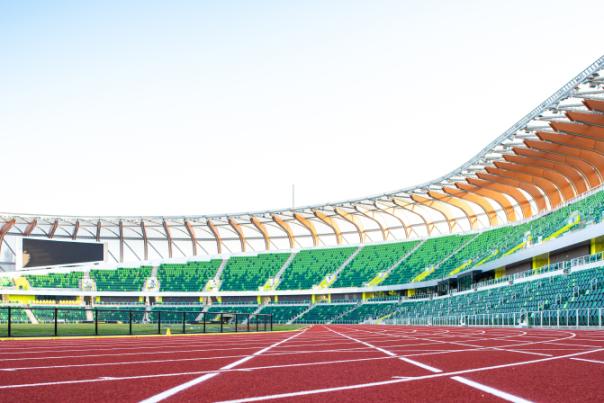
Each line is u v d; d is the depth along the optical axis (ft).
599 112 120.16
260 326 167.63
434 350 45.06
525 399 19.79
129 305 258.37
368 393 21.29
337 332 106.11
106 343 59.72
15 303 236.63
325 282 251.60
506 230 210.79
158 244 282.77
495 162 168.45
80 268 256.93
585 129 131.64
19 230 262.06
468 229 244.42
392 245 258.16
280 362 34.35
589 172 165.68
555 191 188.75
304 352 43.86
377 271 245.45
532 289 141.90
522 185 190.39
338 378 25.89
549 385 23.18
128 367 30.76
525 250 160.25
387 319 221.66
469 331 101.65
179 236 281.54
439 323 180.34
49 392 21.29
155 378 25.70
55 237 268.41
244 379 25.52
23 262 221.25
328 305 248.32
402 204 232.53
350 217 251.80
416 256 241.55
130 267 267.39
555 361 33.71
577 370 28.66
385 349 47.16
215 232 276.82
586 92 115.55
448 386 23.04
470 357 37.29
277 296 266.98
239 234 278.05
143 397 20.20
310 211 249.14
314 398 20.16
